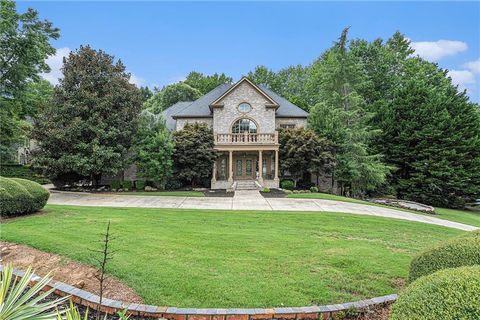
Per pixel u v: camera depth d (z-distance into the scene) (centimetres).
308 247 652
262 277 466
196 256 557
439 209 2362
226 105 2567
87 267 482
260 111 2584
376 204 1866
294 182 2450
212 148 2325
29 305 226
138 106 2212
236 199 1777
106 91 2084
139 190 2205
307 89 3928
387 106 2883
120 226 794
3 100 2028
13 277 435
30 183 979
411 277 381
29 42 1980
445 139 2538
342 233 851
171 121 2944
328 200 1797
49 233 670
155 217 1018
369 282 466
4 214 882
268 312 352
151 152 2161
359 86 2564
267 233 795
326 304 386
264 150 2412
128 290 410
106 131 2028
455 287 218
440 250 355
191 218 1030
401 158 2692
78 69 2064
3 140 2194
